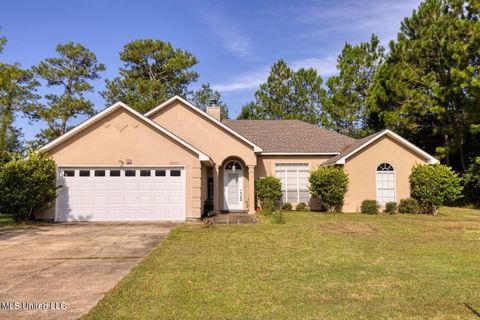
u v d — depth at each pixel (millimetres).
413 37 28984
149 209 16938
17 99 33219
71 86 38594
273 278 7301
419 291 6547
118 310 5496
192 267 8094
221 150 20531
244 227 14156
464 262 8750
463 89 23734
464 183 25469
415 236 12445
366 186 20578
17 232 13266
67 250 10023
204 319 5227
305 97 40969
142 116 16984
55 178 16562
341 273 7715
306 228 13906
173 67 41125
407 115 27641
